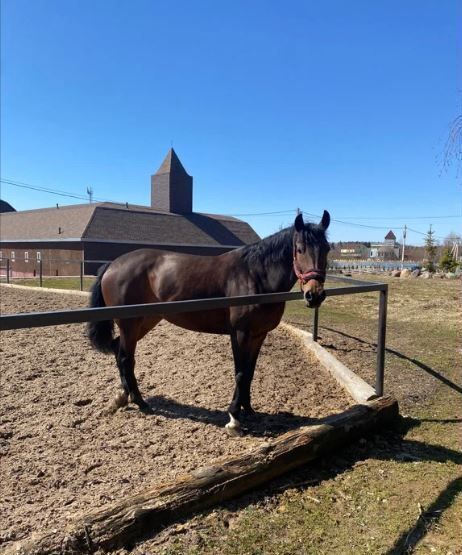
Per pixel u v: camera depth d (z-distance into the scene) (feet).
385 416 13.23
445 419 14.21
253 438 12.28
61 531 7.48
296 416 13.97
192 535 8.19
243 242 136.46
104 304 15.37
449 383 17.67
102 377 17.15
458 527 8.72
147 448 11.59
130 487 9.64
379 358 14.87
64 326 26.37
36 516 8.52
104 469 10.46
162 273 13.98
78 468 10.48
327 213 12.75
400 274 85.51
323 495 9.80
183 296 13.44
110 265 15.23
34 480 9.85
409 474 10.75
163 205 137.08
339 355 21.34
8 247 115.03
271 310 12.35
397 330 28.63
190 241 119.14
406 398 15.94
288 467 10.36
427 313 35.99
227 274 13.15
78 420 13.19
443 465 11.21
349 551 8.00
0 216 137.18
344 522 8.86
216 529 8.44
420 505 9.43
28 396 14.96
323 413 14.25
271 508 9.25
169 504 8.41
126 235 105.50
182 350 21.34
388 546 8.14
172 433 12.53
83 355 20.15
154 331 25.71
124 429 12.77
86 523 7.70
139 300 14.35
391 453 11.93
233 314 12.53
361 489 10.08
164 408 14.43
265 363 19.62
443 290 53.11
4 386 15.79
